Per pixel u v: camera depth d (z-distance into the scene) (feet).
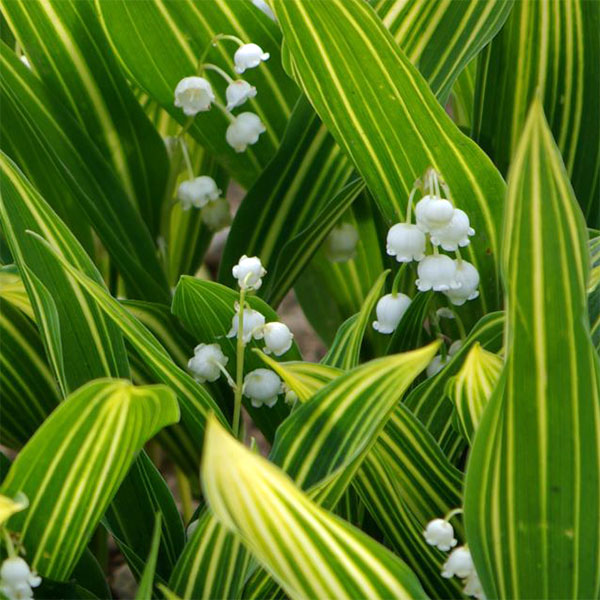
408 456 1.59
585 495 1.47
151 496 1.64
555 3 1.77
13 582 1.50
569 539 1.47
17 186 1.62
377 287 1.59
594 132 1.81
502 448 1.46
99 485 1.52
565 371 1.45
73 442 1.49
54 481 1.51
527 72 1.80
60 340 1.61
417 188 1.65
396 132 1.67
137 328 1.58
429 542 1.53
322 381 1.57
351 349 1.61
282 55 1.69
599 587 1.48
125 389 1.46
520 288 1.44
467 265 1.67
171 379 1.61
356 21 1.61
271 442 1.79
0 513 1.43
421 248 1.65
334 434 1.54
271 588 1.58
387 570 1.44
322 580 1.43
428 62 1.76
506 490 1.47
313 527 1.42
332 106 1.67
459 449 1.70
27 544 1.53
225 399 1.82
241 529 1.41
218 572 1.55
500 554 1.48
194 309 1.70
